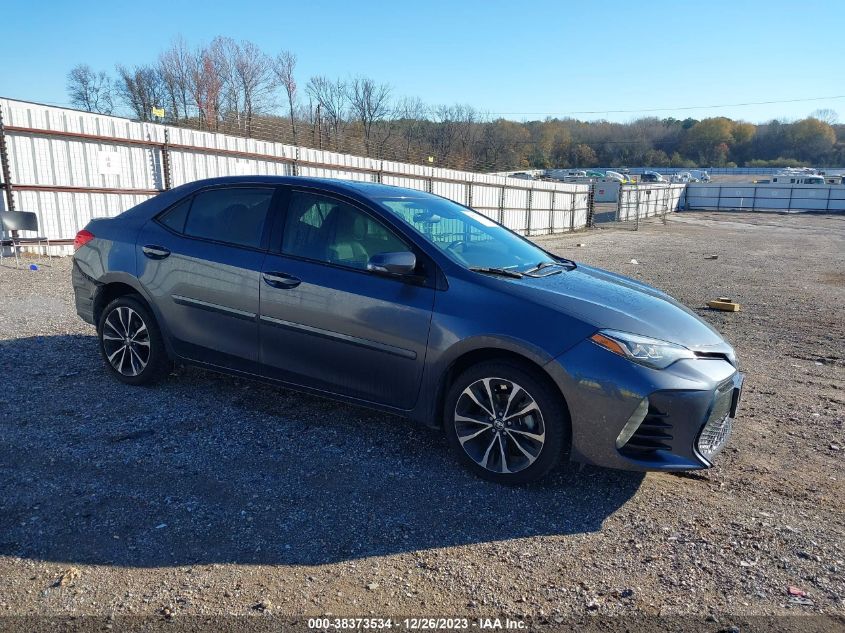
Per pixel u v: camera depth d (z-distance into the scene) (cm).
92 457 367
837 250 2320
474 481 362
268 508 322
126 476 347
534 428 346
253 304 417
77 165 1293
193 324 446
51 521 300
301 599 255
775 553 301
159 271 456
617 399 326
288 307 404
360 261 392
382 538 301
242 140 1659
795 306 1039
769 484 377
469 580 272
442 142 6347
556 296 360
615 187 5681
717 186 5988
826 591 273
